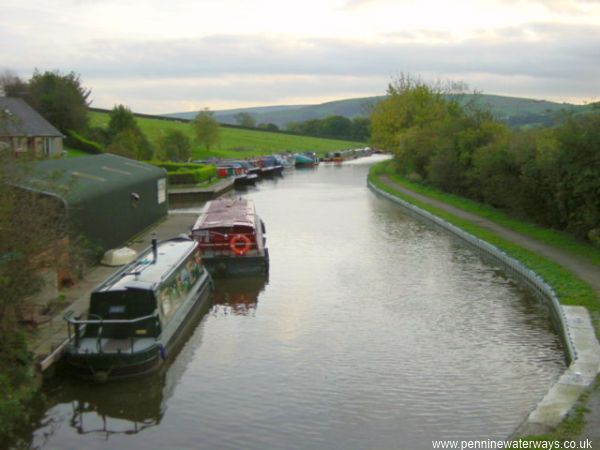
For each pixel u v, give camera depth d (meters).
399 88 84.25
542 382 15.74
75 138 73.12
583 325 17.58
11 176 15.48
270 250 31.66
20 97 75.88
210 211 30.75
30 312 17.33
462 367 16.75
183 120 129.50
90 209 24.00
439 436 13.28
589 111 28.58
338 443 13.09
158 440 13.45
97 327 16.75
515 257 26.77
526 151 34.12
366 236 35.66
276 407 14.69
